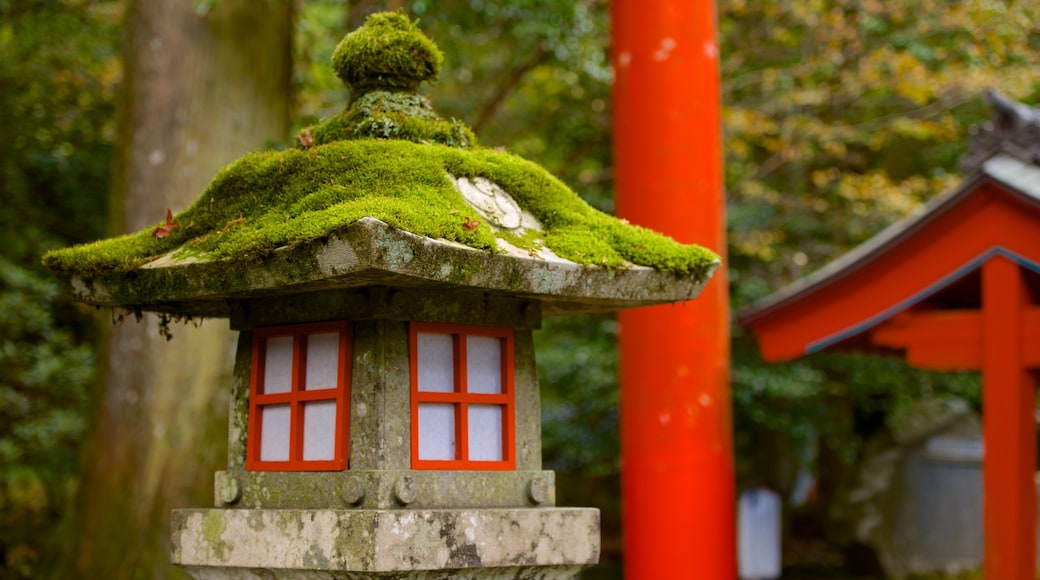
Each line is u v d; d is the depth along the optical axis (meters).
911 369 9.70
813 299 6.41
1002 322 5.67
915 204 9.31
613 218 2.74
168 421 6.46
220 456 6.54
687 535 5.97
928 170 10.59
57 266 2.60
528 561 2.53
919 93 9.09
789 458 11.57
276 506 2.57
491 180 2.54
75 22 8.97
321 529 2.36
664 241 2.67
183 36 6.63
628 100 6.21
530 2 8.04
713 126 6.19
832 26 9.38
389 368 2.45
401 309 2.46
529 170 2.64
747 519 9.49
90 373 7.64
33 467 7.96
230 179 2.54
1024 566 5.50
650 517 6.02
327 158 2.40
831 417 10.48
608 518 12.59
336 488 2.45
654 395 6.05
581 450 9.89
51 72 9.03
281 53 6.97
